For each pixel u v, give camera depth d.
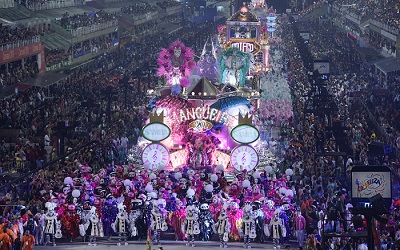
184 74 99.38
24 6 174.12
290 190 69.81
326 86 145.75
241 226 66.50
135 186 71.19
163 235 69.94
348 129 106.88
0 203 70.12
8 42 130.00
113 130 104.62
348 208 63.88
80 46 190.12
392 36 179.38
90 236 66.44
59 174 80.00
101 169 78.56
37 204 69.38
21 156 87.44
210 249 65.69
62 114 111.50
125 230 66.44
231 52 104.88
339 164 92.50
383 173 64.50
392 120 115.69
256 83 107.81
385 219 54.72
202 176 76.81
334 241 62.91
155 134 85.44
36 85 127.12
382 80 159.62
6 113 105.50
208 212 67.94
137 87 142.25
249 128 83.69
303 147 96.25
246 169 83.06
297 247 67.00
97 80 146.25
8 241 61.22
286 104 112.31
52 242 66.38
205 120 88.50
